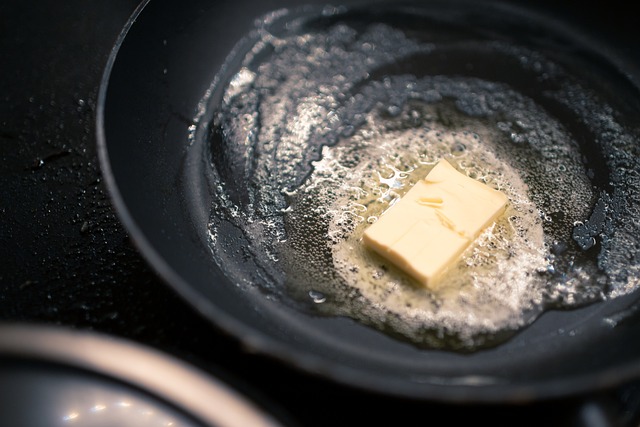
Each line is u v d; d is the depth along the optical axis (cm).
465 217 35
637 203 36
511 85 41
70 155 38
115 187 31
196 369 29
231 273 35
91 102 40
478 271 34
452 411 30
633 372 27
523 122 39
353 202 37
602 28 42
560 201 36
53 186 37
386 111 40
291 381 31
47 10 44
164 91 39
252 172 38
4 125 39
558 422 30
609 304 33
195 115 40
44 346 29
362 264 35
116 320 33
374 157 38
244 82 41
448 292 34
